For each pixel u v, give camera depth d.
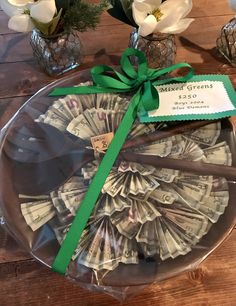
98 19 0.73
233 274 0.57
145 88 0.65
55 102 0.66
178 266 0.50
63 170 0.58
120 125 0.62
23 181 0.58
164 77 0.69
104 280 0.50
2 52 0.83
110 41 0.86
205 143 0.62
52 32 0.71
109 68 0.68
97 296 0.55
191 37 0.88
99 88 0.67
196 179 0.58
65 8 0.68
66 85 0.68
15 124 0.64
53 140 0.61
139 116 0.64
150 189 0.56
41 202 0.56
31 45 0.78
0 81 0.79
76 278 0.50
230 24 0.84
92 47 0.85
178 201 0.55
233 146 0.61
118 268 0.50
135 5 0.64
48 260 0.51
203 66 0.83
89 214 0.54
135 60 0.73
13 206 0.55
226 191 0.56
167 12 0.67
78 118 0.64
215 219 0.54
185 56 0.84
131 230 0.53
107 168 0.57
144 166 0.59
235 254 0.59
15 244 0.59
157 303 0.55
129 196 0.56
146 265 0.50
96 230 0.53
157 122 0.64
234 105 0.65
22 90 0.78
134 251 0.51
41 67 0.80
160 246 0.52
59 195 0.56
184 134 0.63
